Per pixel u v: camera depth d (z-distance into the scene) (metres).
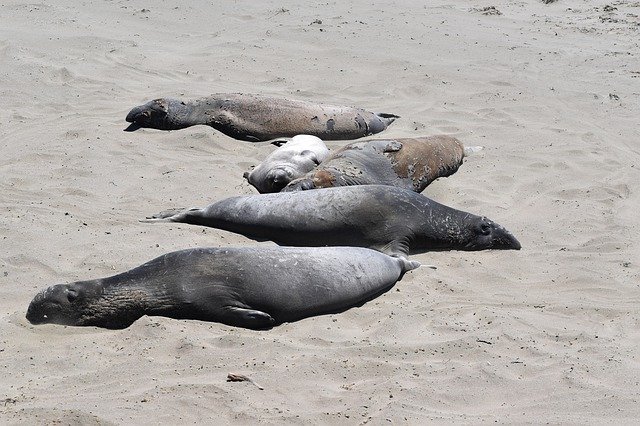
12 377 18.41
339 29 52.16
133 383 18.02
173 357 19.39
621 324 22.31
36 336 20.48
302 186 29.06
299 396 17.81
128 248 25.09
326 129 37.34
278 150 32.69
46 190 30.17
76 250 25.09
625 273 25.50
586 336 21.39
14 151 34.09
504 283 24.83
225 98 38.12
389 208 26.81
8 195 29.56
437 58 47.97
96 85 42.59
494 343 20.80
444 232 27.02
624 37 52.50
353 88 43.72
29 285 22.94
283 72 45.41
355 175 30.27
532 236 28.30
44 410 16.33
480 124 39.47
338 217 26.56
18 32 50.47
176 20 55.09
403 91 43.53
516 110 41.31
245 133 37.22
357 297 22.80
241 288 21.38
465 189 32.03
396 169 31.41
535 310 23.00
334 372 18.97
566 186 32.69
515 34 53.00
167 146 35.56
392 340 20.84
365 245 26.56
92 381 18.17
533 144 37.19
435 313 22.41
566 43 51.38
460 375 19.09
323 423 16.75
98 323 21.08
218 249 21.98
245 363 19.12
